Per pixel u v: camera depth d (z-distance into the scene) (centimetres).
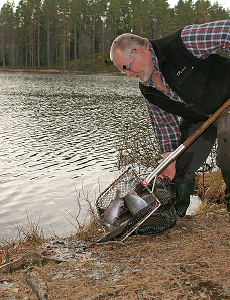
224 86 243
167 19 8150
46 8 8806
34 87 3197
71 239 333
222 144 238
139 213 280
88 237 332
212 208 423
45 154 852
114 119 1457
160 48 241
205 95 246
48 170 714
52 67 8956
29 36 9912
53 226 432
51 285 216
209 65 239
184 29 235
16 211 494
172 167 286
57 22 9475
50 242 318
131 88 3388
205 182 546
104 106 1925
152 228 294
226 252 248
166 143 305
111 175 679
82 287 213
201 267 229
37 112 1630
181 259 242
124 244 279
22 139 1025
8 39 10262
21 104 1909
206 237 279
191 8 8819
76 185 614
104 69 7944
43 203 523
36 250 291
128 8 9475
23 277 230
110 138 1051
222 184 516
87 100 2223
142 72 253
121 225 280
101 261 251
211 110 255
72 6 8469
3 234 412
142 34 8412
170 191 300
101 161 786
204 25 227
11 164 754
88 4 9088
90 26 9662
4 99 2125
